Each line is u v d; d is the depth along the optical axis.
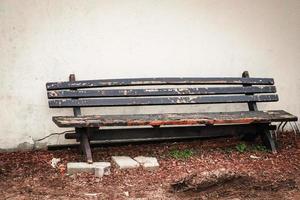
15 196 2.59
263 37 4.07
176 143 3.80
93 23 3.59
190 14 3.84
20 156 3.33
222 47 3.95
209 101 3.65
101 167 2.94
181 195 2.72
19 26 3.43
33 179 2.86
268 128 3.64
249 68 4.05
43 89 3.51
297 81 4.20
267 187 2.87
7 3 3.40
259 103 4.12
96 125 3.06
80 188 2.75
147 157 3.29
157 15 3.75
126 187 2.79
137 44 3.71
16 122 3.47
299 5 4.18
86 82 3.44
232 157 3.43
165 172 3.06
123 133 3.32
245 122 3.39
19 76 3.45
